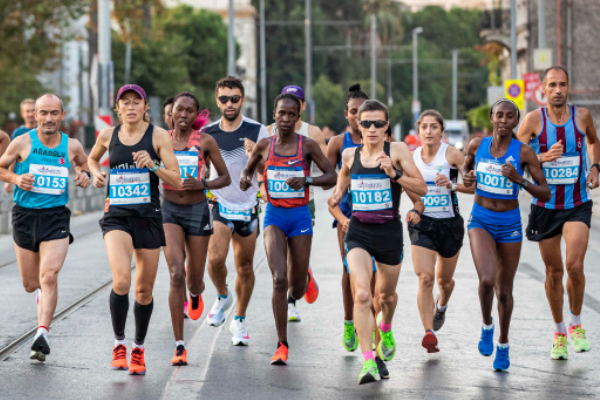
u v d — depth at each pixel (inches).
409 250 1344.7
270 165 700.7
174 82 4849.9
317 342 753.0
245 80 7391.7
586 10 3713.1
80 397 585.0
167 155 654.5
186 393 595.5
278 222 701.9
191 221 719.7
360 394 593.9
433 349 684.1
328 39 7691.9
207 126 802.8
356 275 625.6
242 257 759.7
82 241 1478.8
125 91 643.5
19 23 3467.0
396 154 642.8
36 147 709.9
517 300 943.7
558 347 694.5
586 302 926.4
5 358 691.4
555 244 714.8
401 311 880.9
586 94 3715.6
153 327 811.4
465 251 1332.4
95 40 3683.6
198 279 745.0
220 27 6599.4
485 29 4242.1
